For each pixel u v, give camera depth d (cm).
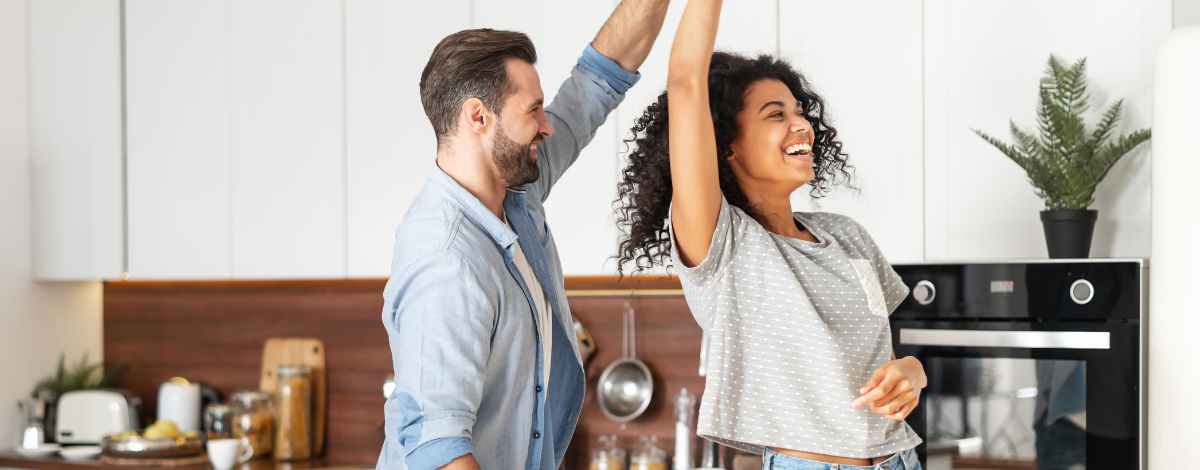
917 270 186
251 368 309
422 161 246
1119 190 188
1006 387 178
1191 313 146
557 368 141
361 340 294
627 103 225
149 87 279
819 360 115
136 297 326
